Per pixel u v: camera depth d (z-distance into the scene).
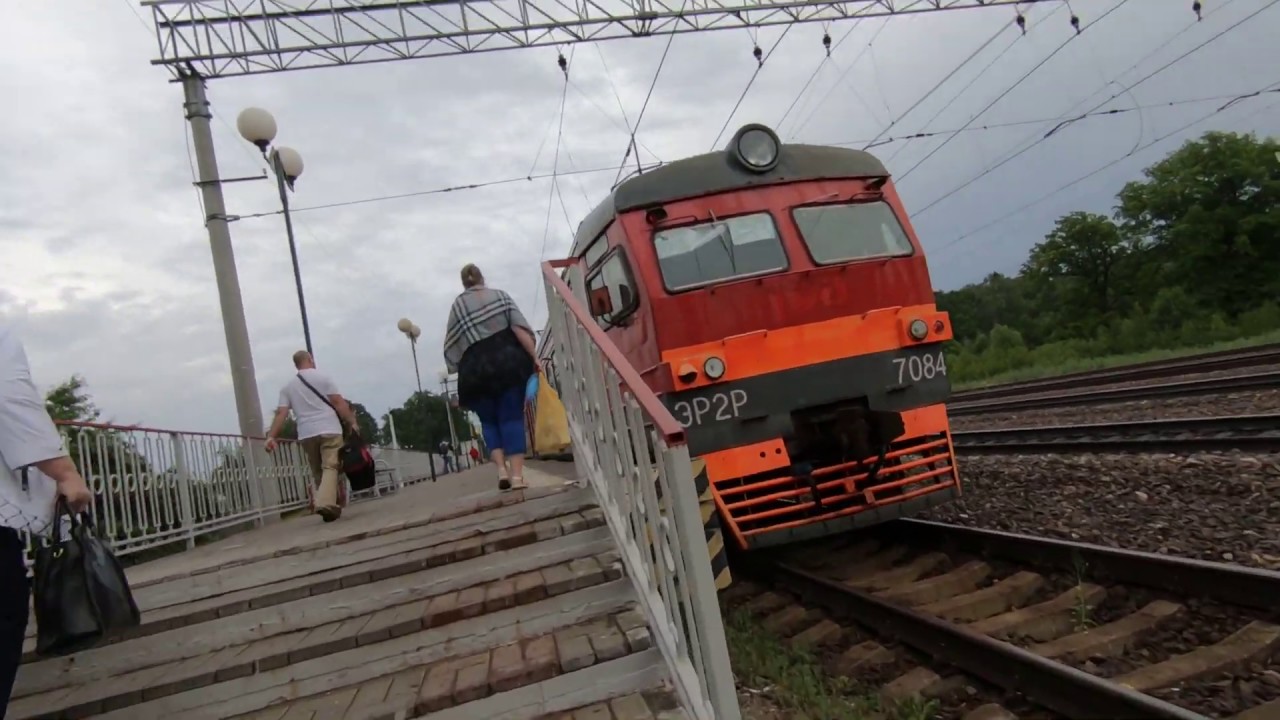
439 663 3.99
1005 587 5.49
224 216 12.98
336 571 4.78
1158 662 4.26
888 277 7.05
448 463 41.06
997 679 4.25
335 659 4.02
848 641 5.39
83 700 4.00
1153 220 45.09
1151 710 3.42
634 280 6.69
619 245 6.88
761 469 6.46
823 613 5.95
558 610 4.10
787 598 6.55
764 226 6.93
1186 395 13.80
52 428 3.46
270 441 7.84
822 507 6.62
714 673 2.79
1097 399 15.59
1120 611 4.96
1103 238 49.66
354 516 7.56
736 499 6.57
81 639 3.46
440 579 4.51
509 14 13.71
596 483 4.70
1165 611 4.69
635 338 6.93
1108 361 32.34
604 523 4.72
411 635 4.08
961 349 53.22
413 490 11.80
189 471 8.65
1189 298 39.16
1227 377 14.88
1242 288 40.62
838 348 6.75
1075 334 50.12
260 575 4.86
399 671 4.00
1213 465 7.77
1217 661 4.01
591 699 3.57
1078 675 3.77
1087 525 6.78
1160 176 45.06
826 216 7.09
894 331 6.94
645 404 3.06
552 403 5.90
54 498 3.61
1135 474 8.08
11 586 3.31
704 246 6.77
